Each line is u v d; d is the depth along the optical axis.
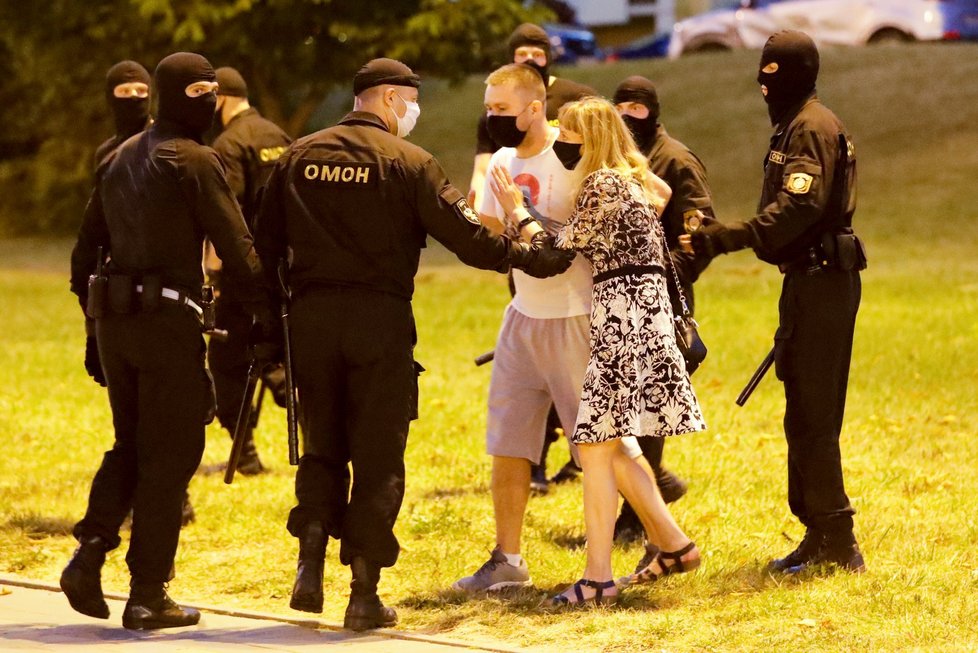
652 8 169.12
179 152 18.66
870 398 37.62
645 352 19.42
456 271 74.19
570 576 21.75
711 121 100.75
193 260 19.00
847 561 21.08
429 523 24.77
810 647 17.41
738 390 39.44
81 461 31.38
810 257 20.58
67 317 59.00
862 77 102.50
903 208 81.69
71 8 79.44
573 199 19.97
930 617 18.50
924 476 28.45
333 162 18.58
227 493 28.02
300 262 18.77
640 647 17.84
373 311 18.55
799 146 20.22
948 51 106.62
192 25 73.12
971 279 62.84
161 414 18.86
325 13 74.31
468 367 43.97
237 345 28.17
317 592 18.11
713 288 63.75
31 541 24.39
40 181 104.06
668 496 24.19
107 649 17.91
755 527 24.73
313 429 19.03
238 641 18.41
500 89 20.11
